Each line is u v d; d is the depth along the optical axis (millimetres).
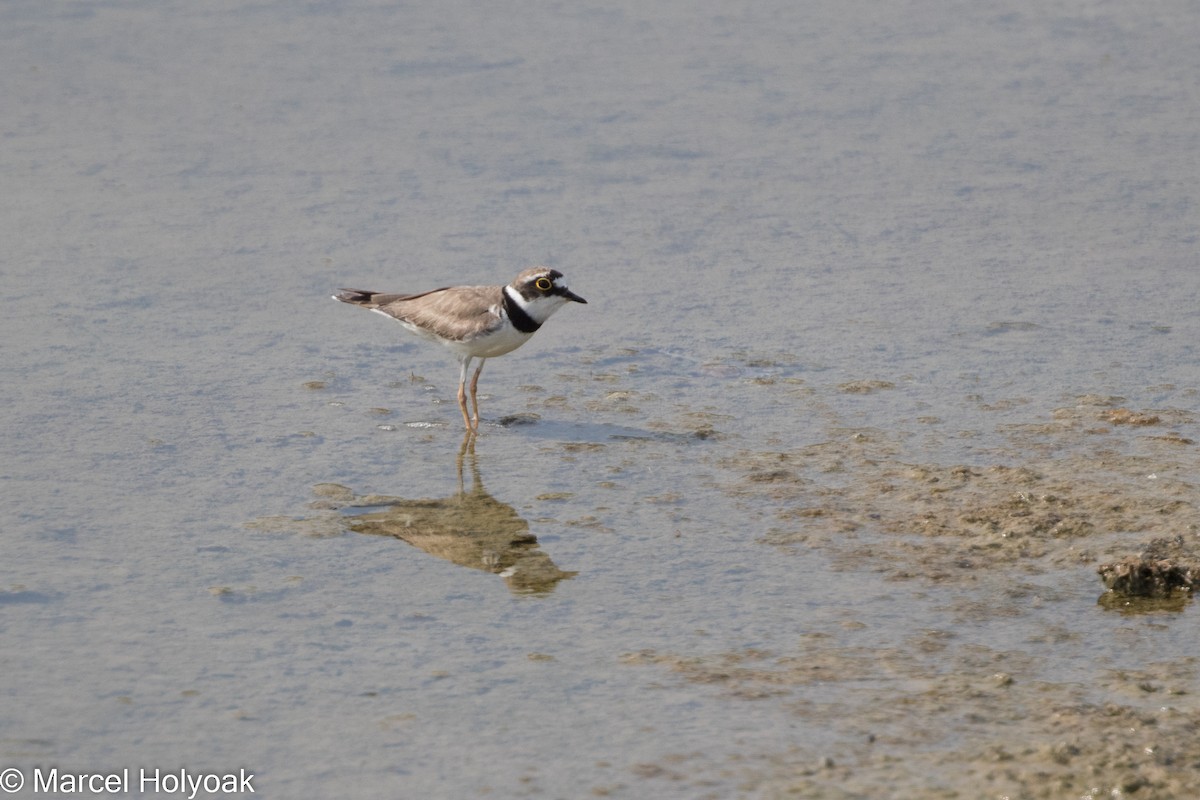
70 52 25734
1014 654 8922
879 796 7352
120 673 8688
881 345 14680
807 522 10906
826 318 15414
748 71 24922
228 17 28125
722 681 8609
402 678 8680
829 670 8734
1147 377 13719
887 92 23797
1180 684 8477
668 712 8273
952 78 24547
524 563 10281
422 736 8047
